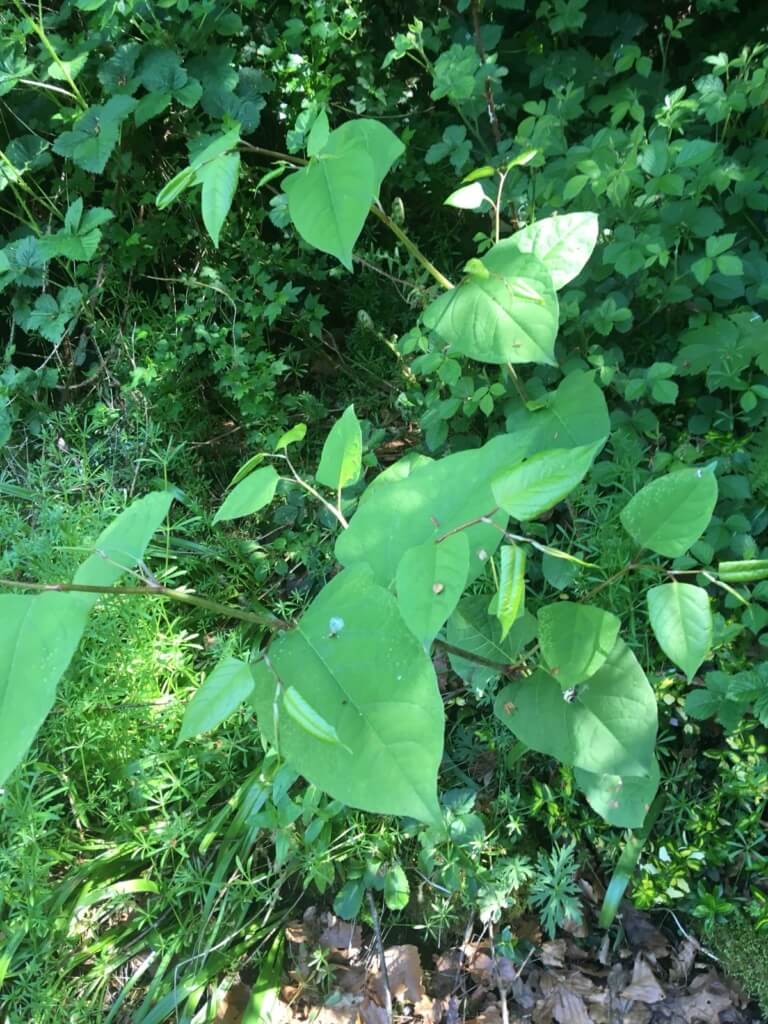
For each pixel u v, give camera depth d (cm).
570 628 61
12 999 81
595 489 95
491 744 93
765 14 124
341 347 153
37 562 107
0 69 121
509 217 105
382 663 43
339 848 90
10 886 86
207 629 119
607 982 85
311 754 42
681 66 133
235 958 88
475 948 89
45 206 136
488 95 103
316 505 124
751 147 109
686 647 54
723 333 94
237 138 54
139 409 129
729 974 84
